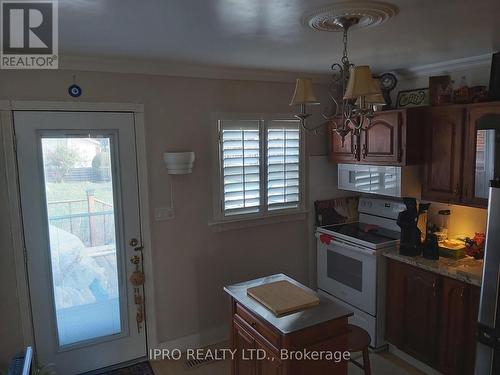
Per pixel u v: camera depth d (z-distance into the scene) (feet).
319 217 12.95
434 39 7.96
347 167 12.24
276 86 11.77
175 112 10.33
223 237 11.50
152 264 10.48
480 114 8.86
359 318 11.36
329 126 12.66
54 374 9.35
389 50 8.95
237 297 7.59
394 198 12.60
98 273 9.95
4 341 9.06
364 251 10.89
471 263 9.53
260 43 7.89
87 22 6.28
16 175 8.77
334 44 8.12
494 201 6.79
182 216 10.75
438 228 11.13
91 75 9.25
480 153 8.94
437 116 9.93
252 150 11.55
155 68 9.86
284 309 6.82
